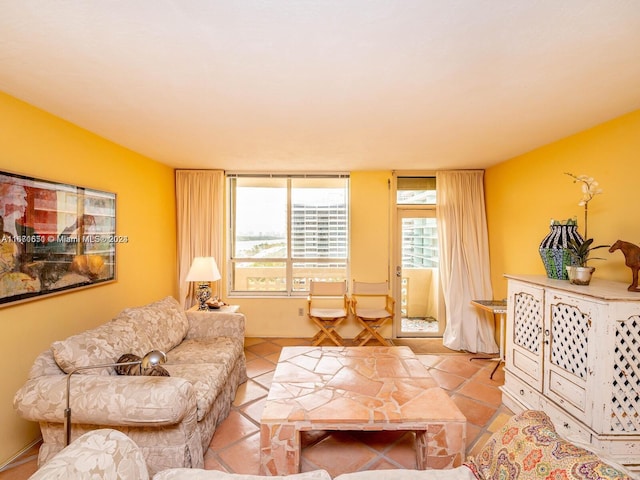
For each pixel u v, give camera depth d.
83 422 1.64
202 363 2.38
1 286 1.87
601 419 1.79
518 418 1.37
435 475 1.30
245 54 1.52
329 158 3.60
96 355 1.90
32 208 2.07
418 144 3.03
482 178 4.13
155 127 2.56
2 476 1.83
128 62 1.59
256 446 2.11
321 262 4.51
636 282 1.92
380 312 4.07
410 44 1.44
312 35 1.37
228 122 2.45
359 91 1.91
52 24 1.29
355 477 1.27
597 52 1.50
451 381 3.07
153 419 1.60
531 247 3.26
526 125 2.49
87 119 2.38
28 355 2.06
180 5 1.18
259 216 4.52
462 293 4.00
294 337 4.37
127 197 3.17
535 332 2.36
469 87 1.86
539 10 1.21
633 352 1.78
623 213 2.27
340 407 1.90
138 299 3.35
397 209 4.41
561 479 1.02
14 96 1.98
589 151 2.55
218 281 4.25
